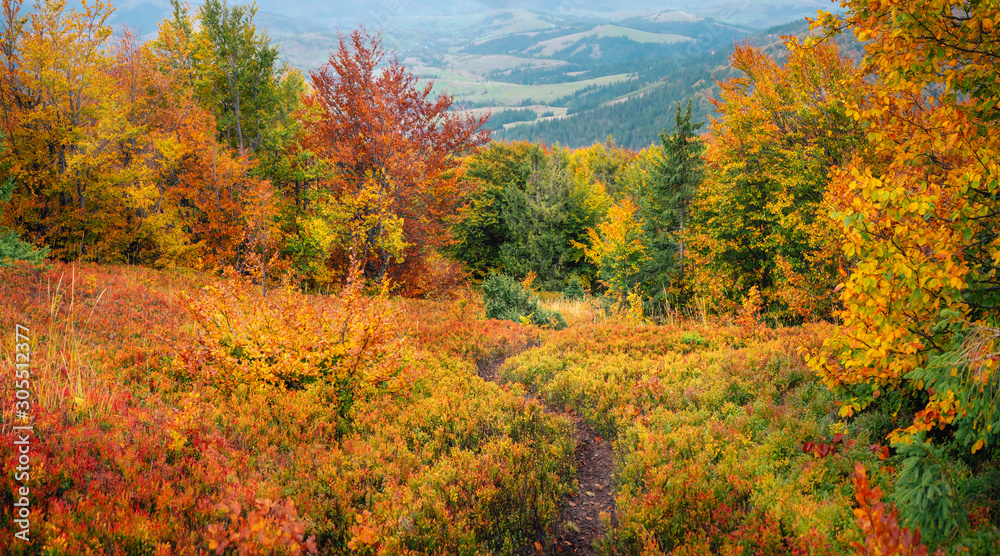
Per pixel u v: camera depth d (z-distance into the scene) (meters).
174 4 22.25
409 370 8.33
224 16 20.91
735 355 8.94
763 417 6.44
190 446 5.36
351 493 5.04
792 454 5.54
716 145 21.73
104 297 10.76
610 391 8.34
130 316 9.88
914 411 5.54
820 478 4.96
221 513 4.36
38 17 14.90
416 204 21.72
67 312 9.19
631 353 10.62
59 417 5.29
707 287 20.36
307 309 7.95
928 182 4.77
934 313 4.38
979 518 3.69
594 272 38.09
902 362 4.46
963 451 4.65
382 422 6.92
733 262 20.38
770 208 17.14
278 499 4.61
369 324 7.81
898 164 5.03
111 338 8.61
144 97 19.27
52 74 14.87
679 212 22.45
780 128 18.17
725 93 19.61
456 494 5.20
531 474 5.69
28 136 15.04
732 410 6.96
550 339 12.29
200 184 17.09
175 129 18.22
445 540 4.61
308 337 7.76
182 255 16.95
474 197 36.94
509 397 8.09
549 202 38.34
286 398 6.96
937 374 4.04
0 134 13.88
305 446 5.91
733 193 19.39
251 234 16.50
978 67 4.34
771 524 4.36
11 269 11.03
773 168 18.12
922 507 3.45
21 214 14.78
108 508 4.05
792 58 16.42
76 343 7.61
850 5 4.92
